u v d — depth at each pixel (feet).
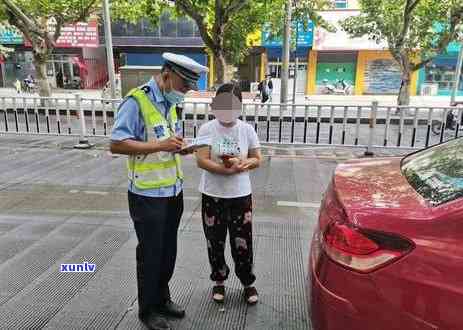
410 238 6.43
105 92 65.92
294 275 11.87
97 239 14.19
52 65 95.30
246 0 32.71
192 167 24.50
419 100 81.76
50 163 25.18
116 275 11.79
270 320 9.82
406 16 49.06
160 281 9.72
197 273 11.94
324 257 7.09
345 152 29.55
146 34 89.51
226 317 9.92
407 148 29.14
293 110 30.86
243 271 10.21
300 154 28.76
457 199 6.63
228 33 38.27
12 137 33.27
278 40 82.94
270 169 24.45
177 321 9.76
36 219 16.03
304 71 91.35
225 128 9.56
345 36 85.76
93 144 30.68
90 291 10.98
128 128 8.34
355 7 86.22
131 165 8.86
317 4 59.41
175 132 8.98
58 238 14.24
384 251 6.49
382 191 7.72
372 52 89.10
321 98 85.40
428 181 7.82
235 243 10.00
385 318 6.46
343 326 6.72
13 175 22.41
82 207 17.44
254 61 91.76
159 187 8.77
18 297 10.69
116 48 92.79
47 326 9.55
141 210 8.82
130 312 10.11
